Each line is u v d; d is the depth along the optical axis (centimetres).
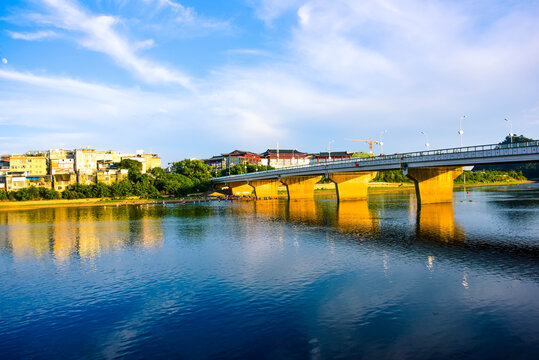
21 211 12769
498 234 5744
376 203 11569
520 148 6344
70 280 3916
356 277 3675
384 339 2395
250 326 2645
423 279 3562
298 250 4953
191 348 2370
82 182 17112
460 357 2164
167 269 4206
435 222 7138
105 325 2762
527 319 2636
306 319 2727
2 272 4312
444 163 7788
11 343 2528
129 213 11112
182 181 18612
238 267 4178
